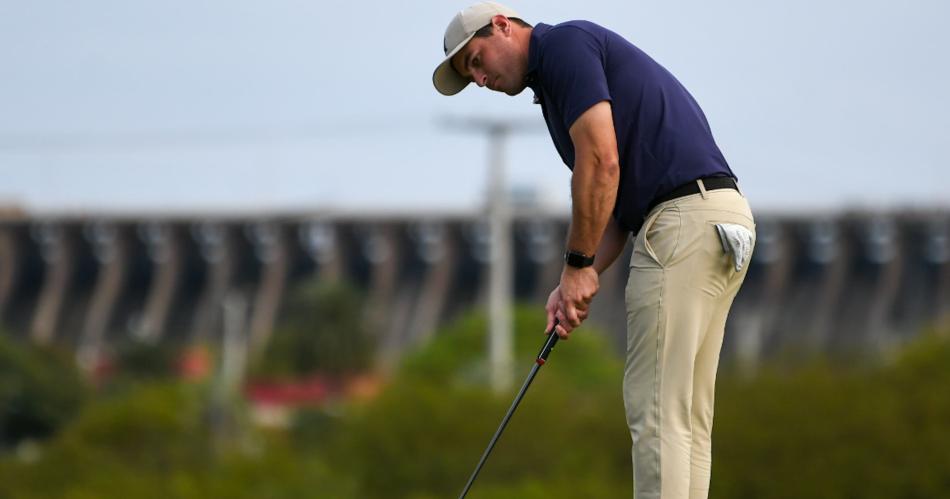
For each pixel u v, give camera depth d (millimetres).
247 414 196500
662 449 18844
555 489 140000
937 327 185375
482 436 152750
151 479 160250
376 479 156000
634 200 19203
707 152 19109
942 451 131250
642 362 19203
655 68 19328
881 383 146000
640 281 19172
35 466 170375
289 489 153375
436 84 20078
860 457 133625
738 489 136875
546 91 19312
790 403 139375
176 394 185625
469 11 19578
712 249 18797
